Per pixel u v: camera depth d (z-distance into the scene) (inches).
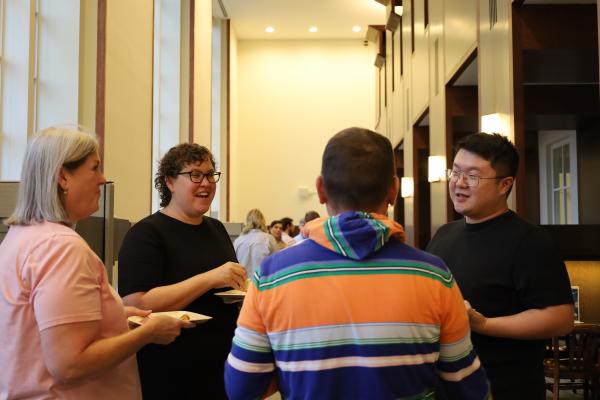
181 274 75.3
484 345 66.4
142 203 205.0
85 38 153.8
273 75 554.3
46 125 147.6
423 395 41.5
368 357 40.1
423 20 295.1
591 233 161.8
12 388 49.8
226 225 271.3
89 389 52.6
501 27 158.7
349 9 483.5
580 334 148.8
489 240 69.3
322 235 42.7
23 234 52.1
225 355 76.3
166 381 72.9
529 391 65.3
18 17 140.8
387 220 43.6
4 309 50.4
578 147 227.0
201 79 332.5
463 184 70.2
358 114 552.1
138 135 198.4
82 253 51.6
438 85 255.9
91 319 50.6
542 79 171.6
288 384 41.6
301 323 40.9
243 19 504.7
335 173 44.1
